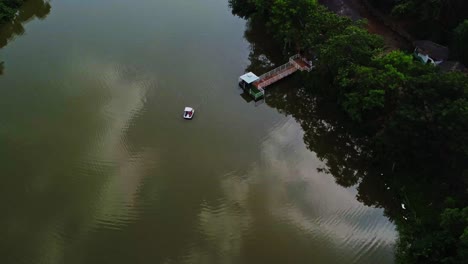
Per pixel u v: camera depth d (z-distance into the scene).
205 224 67.31
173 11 118.81
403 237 65.81
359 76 76.94
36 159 76.25
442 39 101.50
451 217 57.84
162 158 77.50
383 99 73.88
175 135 82.12
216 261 62.41
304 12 96.06
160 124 84.19
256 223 67.81
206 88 93.50
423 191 70.25
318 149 81.88
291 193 73.06
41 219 67.00
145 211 68.69
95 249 63.19
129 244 64.06
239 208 70.00
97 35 108.06
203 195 71.62
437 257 58.41
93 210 68.50
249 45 107.62
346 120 86.12
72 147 78.56
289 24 94.88
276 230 66.94
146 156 77.69
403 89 72.56
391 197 72.56
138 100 89.19
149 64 99.06
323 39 90.19
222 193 72.19
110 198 70.31
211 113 87.69
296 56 98.81
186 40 107.75
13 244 63.50
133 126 83.38
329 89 88.69
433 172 70.75
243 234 66.19
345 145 82.50
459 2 96.94
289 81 95.94
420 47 96.94
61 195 70.56
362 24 95.44
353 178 76.50
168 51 103.56
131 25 112.25
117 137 81.00
